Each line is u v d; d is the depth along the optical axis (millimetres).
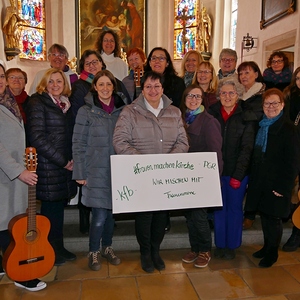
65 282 2375
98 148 2369
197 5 8852
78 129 2367
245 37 6285
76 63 8531
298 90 2895
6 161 2094
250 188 2580
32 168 2148
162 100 2385
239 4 7293
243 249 2922
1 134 2174
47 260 2289
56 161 2354
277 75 3453
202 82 2887
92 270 2531
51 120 2377
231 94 2490
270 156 2461
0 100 2193
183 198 2223
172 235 2930
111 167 2139
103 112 2375
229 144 2559
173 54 9359
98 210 2447
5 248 2352
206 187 2256
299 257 2781
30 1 8578
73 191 2549
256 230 3037
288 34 5254
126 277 2445
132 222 3195
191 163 2242
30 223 2193
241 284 2375
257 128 2561
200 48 8492
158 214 2451
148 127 2271
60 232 2615
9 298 2186
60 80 2412
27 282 2256
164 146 2297
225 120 2588
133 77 3104
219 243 2717
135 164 2162
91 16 9242
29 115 2354
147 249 2510
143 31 9414
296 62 5016
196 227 2541
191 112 2496
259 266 2611
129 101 2854
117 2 9367
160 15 9359
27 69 8555
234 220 2635
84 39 9234
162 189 2193
